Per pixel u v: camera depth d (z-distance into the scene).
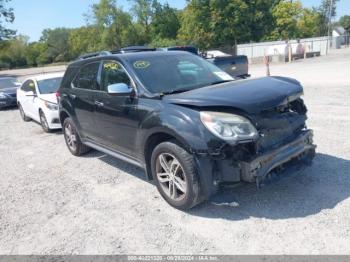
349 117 7.71
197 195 3.94
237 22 48.06
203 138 3.70
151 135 4.31
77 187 5.34
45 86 10.48
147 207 4.43
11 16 48.97
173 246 3.54
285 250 3.28
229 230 3.71
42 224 4.29
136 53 5.34
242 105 3.69
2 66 94.06
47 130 9.70
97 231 3.99
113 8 64.56
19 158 7.39
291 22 52.28
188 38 51.31
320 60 27.45
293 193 4.32
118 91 4.46
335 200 4.05
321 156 5.43
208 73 5.18
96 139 5.88
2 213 4.70
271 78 4.60
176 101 4.08
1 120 12.69
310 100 10.18
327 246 3.26
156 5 66.00
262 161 3.70
